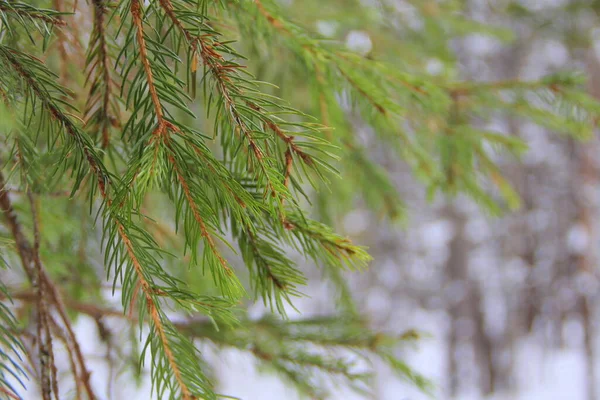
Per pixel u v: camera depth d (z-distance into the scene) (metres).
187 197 0.72
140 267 0.73
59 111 0.74
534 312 6.27
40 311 0.81
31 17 0.75
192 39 0.73
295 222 0.78
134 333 1.11
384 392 4.23
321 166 0.74
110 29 0.84
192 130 0.72
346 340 1.33
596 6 3.84
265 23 0.87
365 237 6.20
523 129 5.68
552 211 6.14
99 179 0.73
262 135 0.72
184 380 0.73
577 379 6.00
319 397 1.25
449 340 6.53
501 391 6.22
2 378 0.71
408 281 6.71
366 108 0.96
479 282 6.52
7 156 0.84
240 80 0.73
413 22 2.30
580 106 1.14
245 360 1.24
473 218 6.42
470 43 5.48
